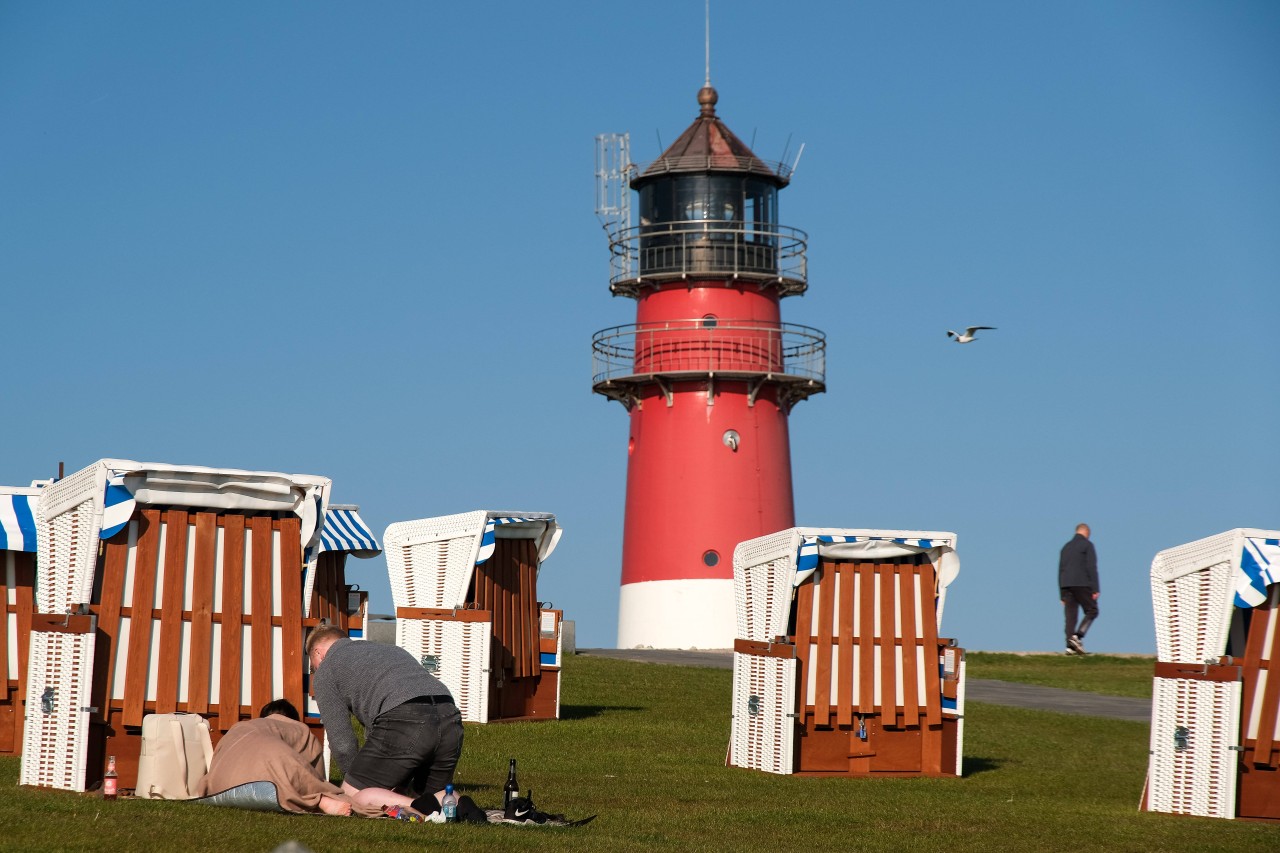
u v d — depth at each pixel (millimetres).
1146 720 29516
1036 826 15109
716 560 49406
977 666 39938
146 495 14453
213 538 14742
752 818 14992
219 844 11125
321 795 13172
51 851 10680
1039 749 24766
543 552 26469
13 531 16875
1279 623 16391
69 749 14039
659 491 50031
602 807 15461
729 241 49656
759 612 19969
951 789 18672
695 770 19547
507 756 20344
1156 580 16875
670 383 49906
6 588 17531
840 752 19516
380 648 13945
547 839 12188
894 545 19641
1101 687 35938
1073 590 41406
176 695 14453
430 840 11688
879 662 19594
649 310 50594
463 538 25125
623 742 22750
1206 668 16328
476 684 24734
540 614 26344
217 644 14680
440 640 25109
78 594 14266
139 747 14383
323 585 26422
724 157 49562
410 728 13547
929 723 19750
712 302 49844
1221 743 16219
